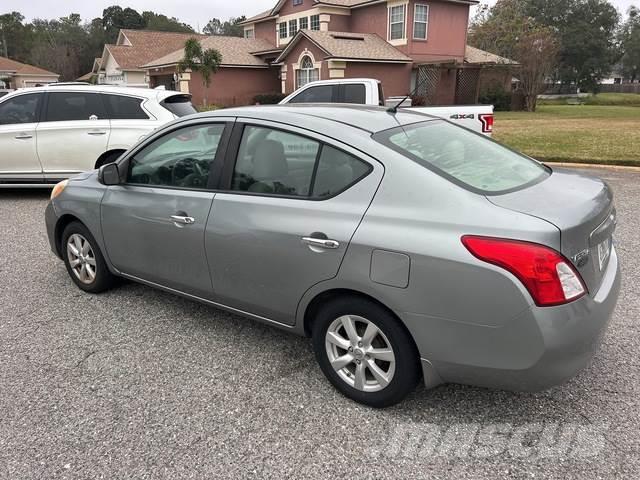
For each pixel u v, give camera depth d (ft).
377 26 95.14
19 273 16.28
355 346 9.16
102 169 12.51
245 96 104.63
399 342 8.54
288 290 9.67
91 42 235.20
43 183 26.02
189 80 97.09
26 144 25.39
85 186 13.84
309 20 101.40
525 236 7.36
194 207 10.99
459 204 7.96
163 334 12.20
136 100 25.94
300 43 90.02
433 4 90.94
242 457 8.14
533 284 7.26
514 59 113.19
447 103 96.89
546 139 50.37
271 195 9.95
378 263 8.31
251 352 11.35
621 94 230.48
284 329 10.35
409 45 90.07
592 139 49.75
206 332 12.29
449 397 9.64
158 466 7.96
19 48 267.18
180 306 13.75
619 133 55.52
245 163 10.45
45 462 8.05
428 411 9.23
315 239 8.99
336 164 9.19
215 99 101.19
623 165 34.53
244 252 10.13
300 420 9.03
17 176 25.77
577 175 10.24
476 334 7.73
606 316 8.07
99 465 7.98
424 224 8.04
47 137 25.39
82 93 25.89
